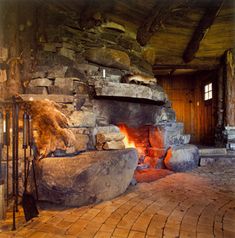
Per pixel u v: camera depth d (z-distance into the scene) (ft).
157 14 14.70
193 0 13.82
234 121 20.62
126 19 15.39
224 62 20.99
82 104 12.16
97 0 12.83
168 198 9.70
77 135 10.75
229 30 18.11
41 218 7.78
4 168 9.44
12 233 6.73
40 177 8.80
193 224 7.30
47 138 9.77
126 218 7.72
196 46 18.53
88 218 7.72
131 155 10.73
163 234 6.64
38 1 12.10
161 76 29.32
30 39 11.73
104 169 9.20
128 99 13.89
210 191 10.72
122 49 15.69
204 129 26.12
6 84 10.52
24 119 8.64
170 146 15.83
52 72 11.76
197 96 28.04
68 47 12.90
